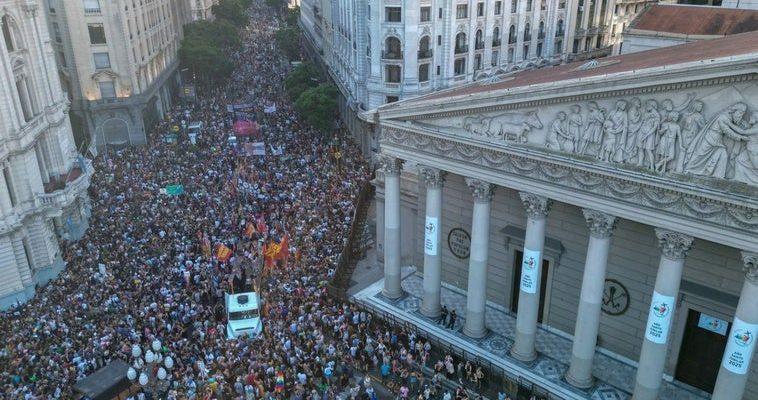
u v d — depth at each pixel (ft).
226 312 136.98
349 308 138.82
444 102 111.86
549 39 295.48
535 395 111.34
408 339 128.26
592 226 99.60
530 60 287.07
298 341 124.77
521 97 100.48
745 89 77.97
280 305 136.98
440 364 118.21
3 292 151.94
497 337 128.16
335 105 260.83
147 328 126.21
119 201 194.90
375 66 240.73
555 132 98.94
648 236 109.60
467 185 126.62
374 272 159.74
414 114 118.11
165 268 152.35
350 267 159.12
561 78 101.71
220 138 258.98
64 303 140.36
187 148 246.88
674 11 195.31
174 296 139.13
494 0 253.03
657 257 109.70
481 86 126.41
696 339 110.52
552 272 125.90
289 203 189.06
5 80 151.02
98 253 163.32
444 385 117.19
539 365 118.62
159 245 164.25
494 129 107.24
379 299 143.74
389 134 126.11
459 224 141.49
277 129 271.28
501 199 130.31
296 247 162.30
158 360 119.24
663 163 87.30
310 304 136.36
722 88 79.97
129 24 266.57
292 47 444.14
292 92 306.35
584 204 98.73
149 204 191.21
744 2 200.64
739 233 82.89
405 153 124.36
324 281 148.36
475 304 124.47
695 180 84.94
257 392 111.24
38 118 170.71
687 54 98.94
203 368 113.60
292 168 221.05
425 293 134.41
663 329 95.71
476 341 126.62
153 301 137.80
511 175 107.34
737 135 79.41
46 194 163.32
